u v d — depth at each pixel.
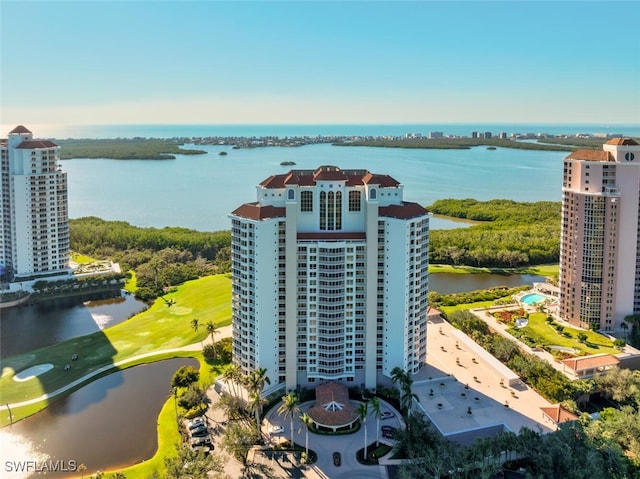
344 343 160.88
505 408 148.62
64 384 175.00
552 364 173.12
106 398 166.88
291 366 159.50
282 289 157.62
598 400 163.12
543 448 122.88
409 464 123.88
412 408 149.75
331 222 161.12
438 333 198.50
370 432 144.12
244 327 160.62
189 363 190.75
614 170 189.12
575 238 198.75
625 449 129.62
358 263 157.00
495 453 123.88
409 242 155.38
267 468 130.25
